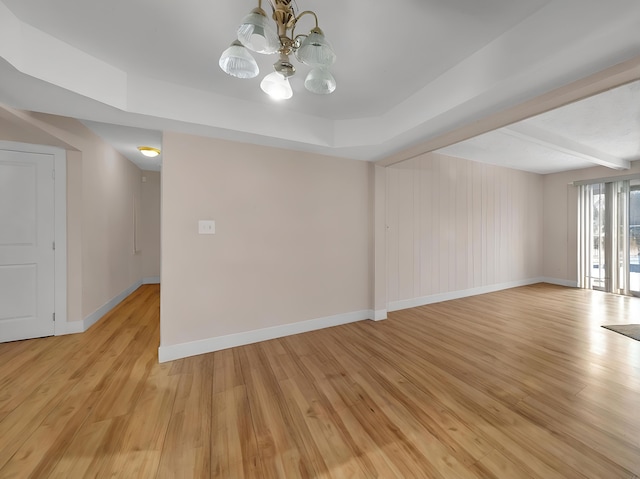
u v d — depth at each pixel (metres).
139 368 2.31
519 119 2.15
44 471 1.32
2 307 2.74
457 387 2.04
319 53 1.20
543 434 1.56
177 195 2.52
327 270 3.34
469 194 4.82
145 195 5.63
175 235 2.51
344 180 3.44
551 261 5.90
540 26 1.50
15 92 1.81
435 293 4.43
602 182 5.05
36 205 2.86
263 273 2.93
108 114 2.15
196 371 2.28
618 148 3.96
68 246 3.00
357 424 1.65
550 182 5.91
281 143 2.85
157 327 3.23
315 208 3.24
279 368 2.33
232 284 2.77
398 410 1.78
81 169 3.04
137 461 1.38
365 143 2.90
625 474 1.29
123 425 1.63
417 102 2.38
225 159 2.72
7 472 1.31
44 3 1.44
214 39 1.75
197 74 2.12
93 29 1.65
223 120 2.43
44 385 2.04
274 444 1.50
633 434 1.54
